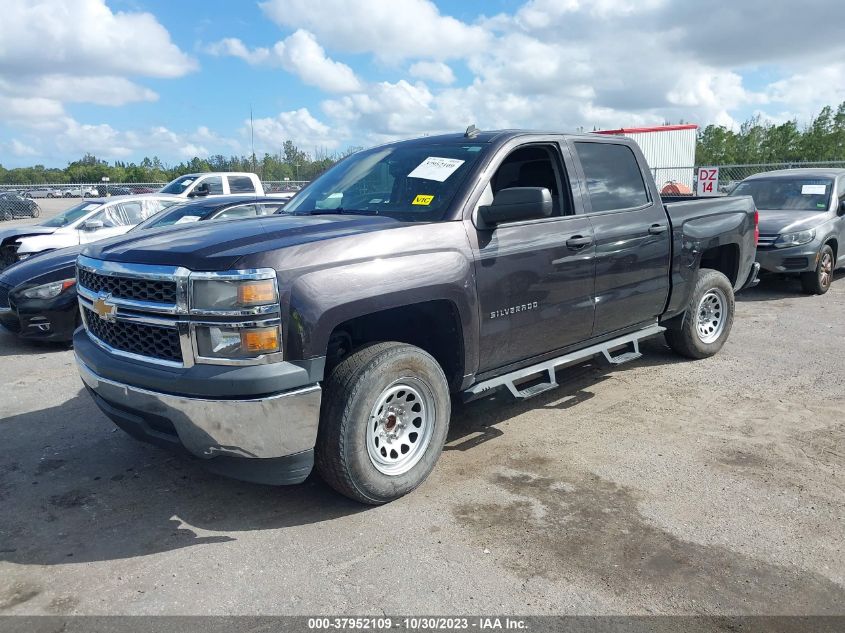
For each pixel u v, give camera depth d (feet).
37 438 15.51
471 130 14.75
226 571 10.12
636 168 17.33
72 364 22.09
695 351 20.31
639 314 17.17
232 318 10.05
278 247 10.55
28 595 9.56
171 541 10.98
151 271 10.59
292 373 10.27
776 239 31.19
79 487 12.99
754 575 9.86
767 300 31.01
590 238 15.05
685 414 16.37
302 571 10.08
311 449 10.91
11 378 20.51
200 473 13.57
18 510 12.09
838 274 38.27
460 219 12.73
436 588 9.61
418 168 14.16
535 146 14.78
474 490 12.62
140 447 14.90
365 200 14.23
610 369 20.07
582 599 9.33
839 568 10.01
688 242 18.21
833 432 15.12
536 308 14.03
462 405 17.25
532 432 15.43
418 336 13.56
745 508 11.80
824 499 12.09
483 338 13.05
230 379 10.05
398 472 12.03
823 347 22.26
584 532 11.08
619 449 14.39
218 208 28.96
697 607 9.14
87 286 12.28
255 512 11.93
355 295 10.85
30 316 22.89
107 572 10.13
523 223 13.76
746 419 15.97
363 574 9.98
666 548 10.57
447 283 12.09
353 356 11.43
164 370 10.59
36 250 32.24
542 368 14.83
